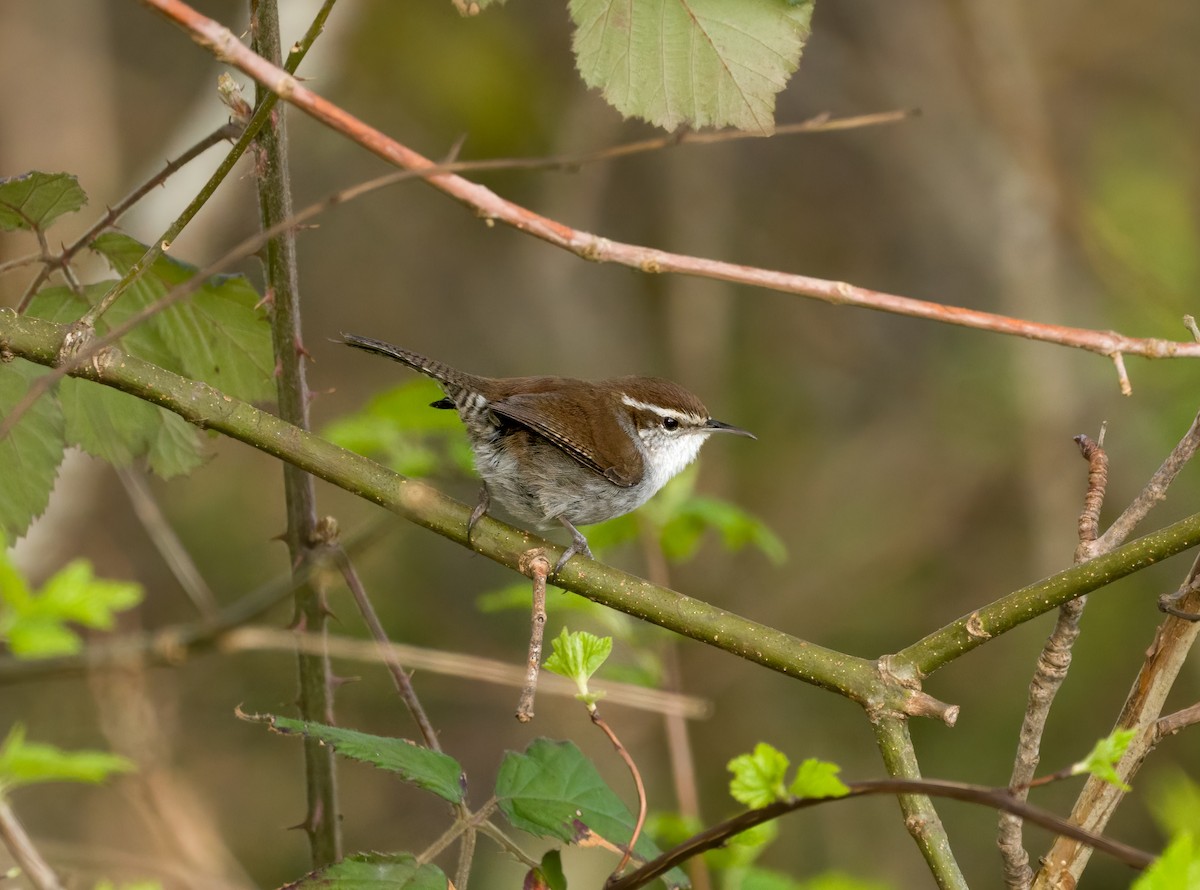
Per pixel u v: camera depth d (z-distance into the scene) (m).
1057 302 15.41
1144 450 14.59
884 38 17.45
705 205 16.56
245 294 6.45
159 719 10.52
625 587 5.62
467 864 4.58
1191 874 3.28
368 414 8.02
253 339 6.60
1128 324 14.46
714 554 15.38
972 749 13.11
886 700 5.11
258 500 14.66
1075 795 12.62
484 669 6.47
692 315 16.11
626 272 16.84
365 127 4.70
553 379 8.34
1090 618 13.66
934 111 17.12
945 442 16.39
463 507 5.99
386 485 5.77
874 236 17.66
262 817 12.37
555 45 16.81
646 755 13.48
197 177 12.27
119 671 6.59
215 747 12.61
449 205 16.86
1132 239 15.09
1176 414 13.95
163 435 6.65
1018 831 4.80
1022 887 4.80
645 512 8.27
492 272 16.95
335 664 12.88
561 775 4.93
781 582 15.57
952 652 5.10
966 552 15.79
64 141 14.03
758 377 16.91
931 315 4.95
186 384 5.50
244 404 5.60
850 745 13.74
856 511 16.16
